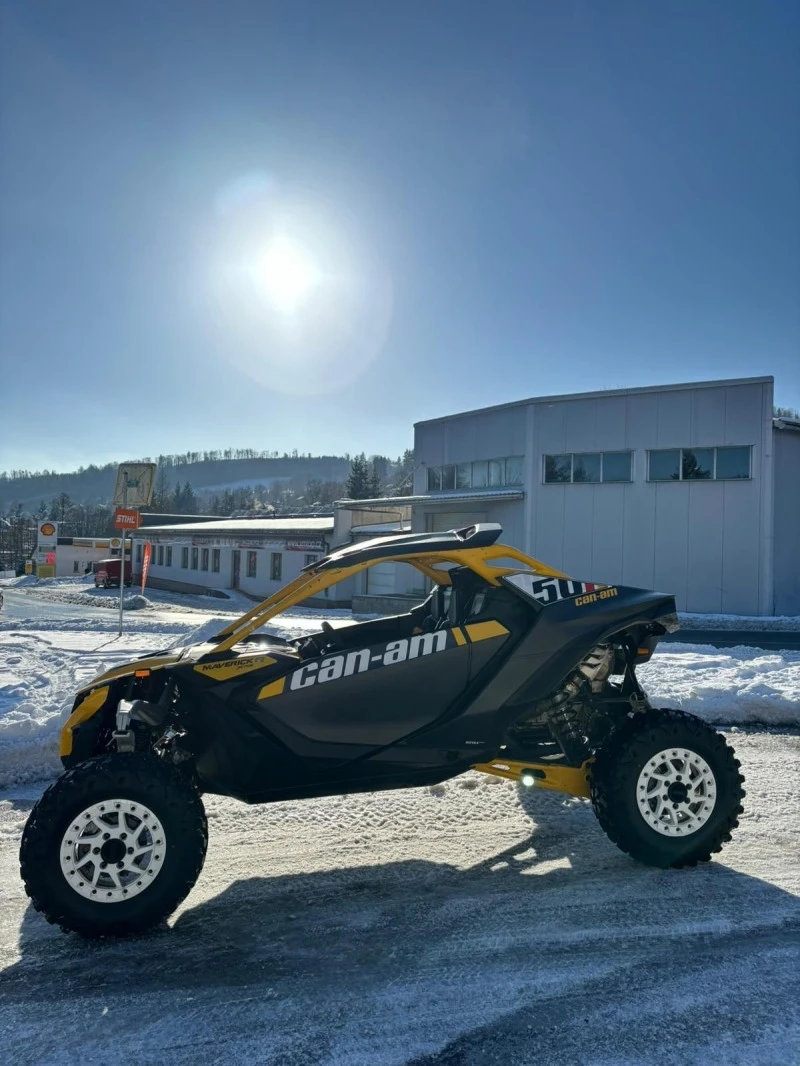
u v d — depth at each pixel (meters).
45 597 37.66
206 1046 2.79
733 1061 2.66
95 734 4.12
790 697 7.70
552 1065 2.65
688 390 28.19
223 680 4.05
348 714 4.12
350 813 5.27
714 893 3.99
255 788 4.07
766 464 26.89
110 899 3.53
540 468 31.08
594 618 4.42
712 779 4.27
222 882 4.22
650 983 3.16
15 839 4.96
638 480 29.12
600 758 4.33
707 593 27.84
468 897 3.99
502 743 4.38
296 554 40.53
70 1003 3.07
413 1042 2.80
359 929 3.66
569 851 4.59
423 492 37.00
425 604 5.04
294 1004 3.04
